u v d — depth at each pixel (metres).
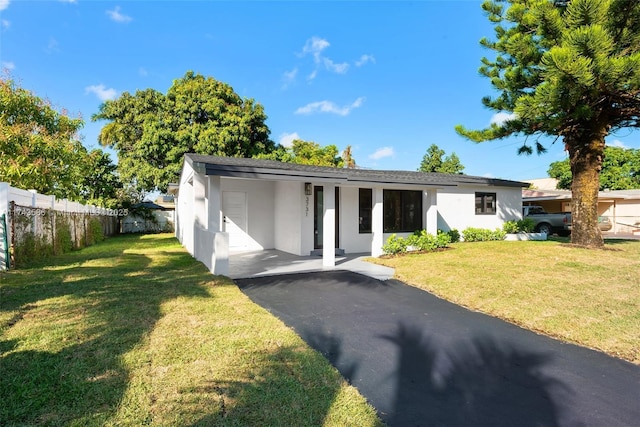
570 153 10.88
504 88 10.30
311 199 11.29
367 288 6.86
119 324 4.33
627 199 24.31
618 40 8.23
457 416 2.74
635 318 4.84
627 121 10.26
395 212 12.61
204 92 21.34
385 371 3.50
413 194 12.95
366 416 2.62
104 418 2.46
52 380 2.95
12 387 2.82
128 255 11.43
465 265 8.39
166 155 20.42
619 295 5.86
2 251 8.18
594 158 10.45
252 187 12.80
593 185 10.51
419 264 8.74
